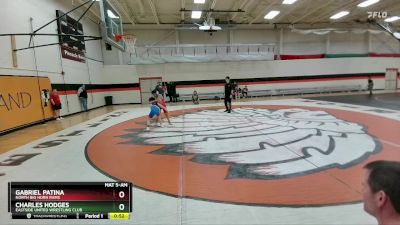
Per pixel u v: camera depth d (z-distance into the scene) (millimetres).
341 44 20188
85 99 13570
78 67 13555
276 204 2723
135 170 4012
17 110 8367
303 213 2516
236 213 2570
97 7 13672
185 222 2436
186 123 8289
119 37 10234
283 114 9398
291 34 19719
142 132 7184
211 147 5199
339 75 19969
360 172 3533
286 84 19438
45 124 9531
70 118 11109
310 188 3084
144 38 18438
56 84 11133
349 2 14523
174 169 3984
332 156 4301
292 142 5309
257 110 10852
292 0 13672
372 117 8109
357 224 2293
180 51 18266
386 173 952
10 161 4746
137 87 18172
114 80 17984
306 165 3908
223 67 18688
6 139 6992
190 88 18516
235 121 8281
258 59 18656
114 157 4797
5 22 8062
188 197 2980
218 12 16016
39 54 9914
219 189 3168
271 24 18938
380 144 4941
